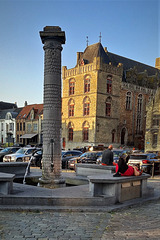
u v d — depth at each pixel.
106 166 12.64
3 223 6.96
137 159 20.88
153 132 41.03
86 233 6.38
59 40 12.01
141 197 10.30
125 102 51.72
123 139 51.97
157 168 21.17
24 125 68.94
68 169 24.41
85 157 22.80
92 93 47.12
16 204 8.42
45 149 11.77
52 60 11.91
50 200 8.45
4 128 75.81
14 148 30.09
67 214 7.89
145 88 56.12
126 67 57.62
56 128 11.80
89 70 47.84
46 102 11.88
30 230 6.49
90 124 47.19
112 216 7.86
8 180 8.76
